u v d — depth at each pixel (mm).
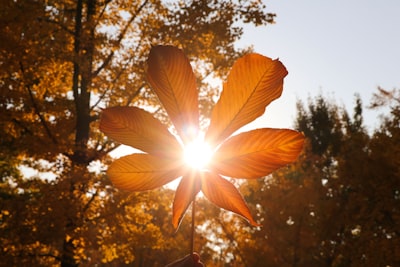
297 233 12516
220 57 9586
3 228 7680
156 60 399
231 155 405
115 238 8391
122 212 8281
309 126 25344
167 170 428
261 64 400
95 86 9008
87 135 9445
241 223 12609
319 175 14828
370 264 10461
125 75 9477
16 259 7738
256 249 12375
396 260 10062
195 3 8750
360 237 11703
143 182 428
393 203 11172
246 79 403
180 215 422
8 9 7824
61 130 8883
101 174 8484
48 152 8258
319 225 12867
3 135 8648
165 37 8812
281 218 12633
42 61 8266
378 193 11508
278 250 12609
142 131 422
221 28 8758
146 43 9148
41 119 8648
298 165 14188
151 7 9898
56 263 8906
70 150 8500
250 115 405
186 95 406
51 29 9641
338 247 12117
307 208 12586
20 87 8469
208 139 410
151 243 8805
